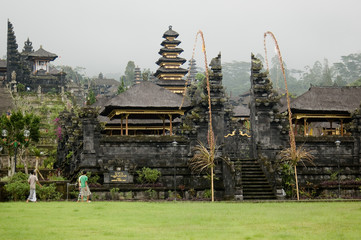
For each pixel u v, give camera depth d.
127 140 41.78
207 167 41.12
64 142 60.03
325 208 27.20
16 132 49.88
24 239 17.73
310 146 44.56
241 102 148.25
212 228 20.19
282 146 44.00
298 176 42.91
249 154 46.06
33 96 105.31
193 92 58.69
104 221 22.47
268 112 44.47
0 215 24.56
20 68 132.50
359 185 41.78
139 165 41.44
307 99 53.59
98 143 41.47
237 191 37.97
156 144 42.16
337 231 18.94
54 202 33.53
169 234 18.77
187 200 38.25
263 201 33.78
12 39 132.75
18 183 36.16
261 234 18.58
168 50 98.94
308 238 17.62
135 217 23.77
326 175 43.56
